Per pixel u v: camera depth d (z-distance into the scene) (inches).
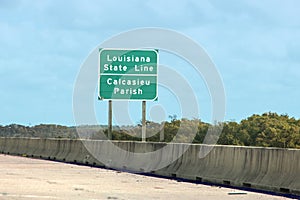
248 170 1337.4
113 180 1476.4
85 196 1077.8
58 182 1374.3
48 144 2650.1
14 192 1125.7
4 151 3228.3
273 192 1221.7
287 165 1222.9
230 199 1077.1
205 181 1475.1
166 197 1093.1
